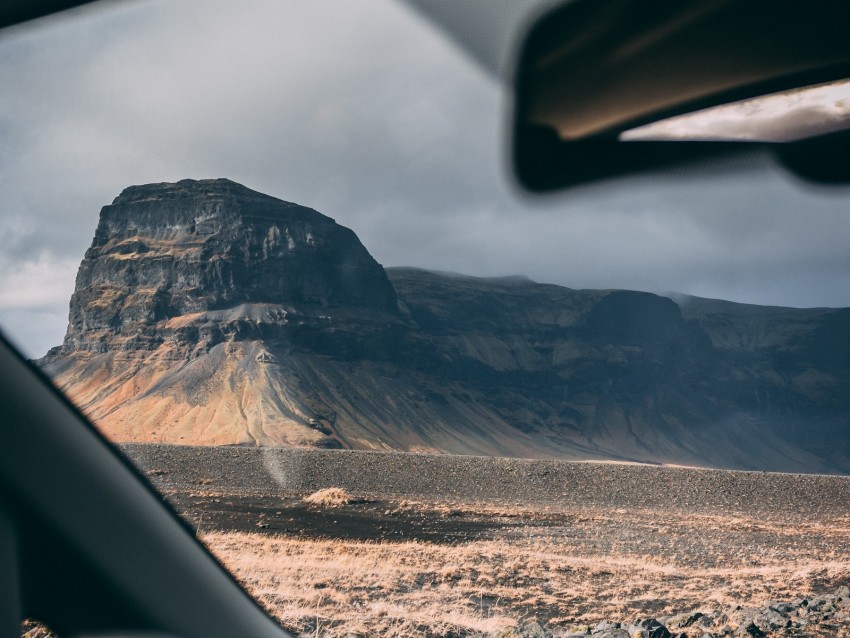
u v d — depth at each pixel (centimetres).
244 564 1586
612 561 2294
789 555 2797
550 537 3020
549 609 1416
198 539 286
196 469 6475
